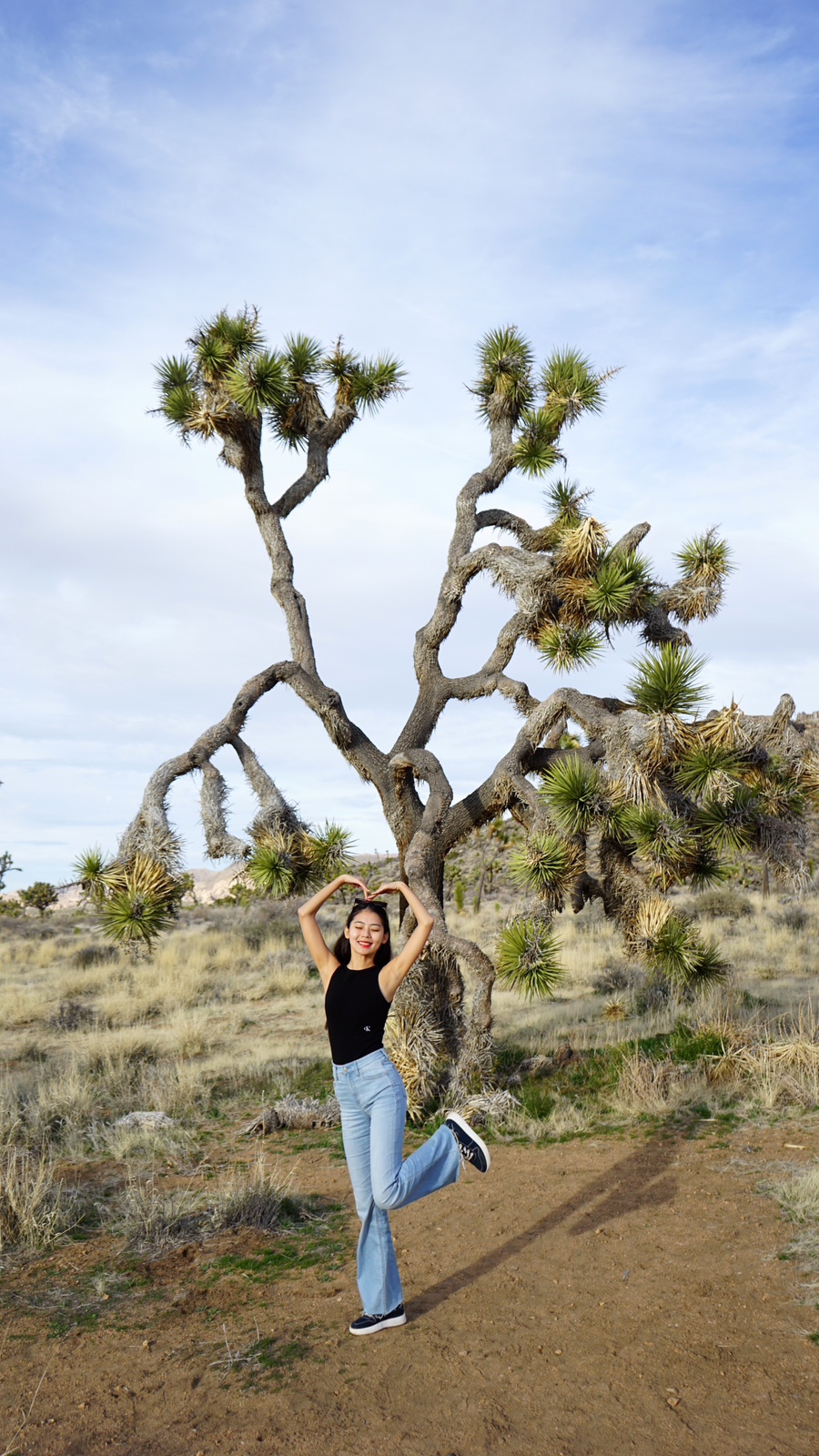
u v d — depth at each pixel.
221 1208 5.35
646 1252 4.41
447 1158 3.64
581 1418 3.03
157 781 7.55
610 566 7.94
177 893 7.09
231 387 8.66
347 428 9.91
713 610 8.48
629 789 6.93
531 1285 4.14
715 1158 5.75
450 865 34.28
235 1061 10.18
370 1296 3.75
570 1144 6.45
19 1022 14.57
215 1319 4.00
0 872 31.58
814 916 19.97
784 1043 7.75
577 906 8.42
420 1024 7.89
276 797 7.81
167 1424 3.16
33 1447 3.07
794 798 7.25
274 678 8.66
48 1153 6.86
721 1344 3.46
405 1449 2.91
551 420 9.66
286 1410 3.19
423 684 9.38
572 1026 10.61
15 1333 3.95
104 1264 4.73
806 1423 2.92
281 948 21.28
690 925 7.45
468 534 9.38
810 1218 4.60
